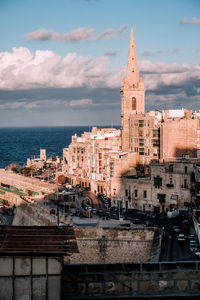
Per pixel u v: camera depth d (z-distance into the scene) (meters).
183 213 136.50
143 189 151.50
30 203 140.62
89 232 87.19
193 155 170.50
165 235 98.75
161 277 48.97
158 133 176.00
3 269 43.56
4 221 164.12
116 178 160.38
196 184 129.12
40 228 50.66
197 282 48.53
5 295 43.72
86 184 194.62
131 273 48.59
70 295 46.91
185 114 191.75
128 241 86.44
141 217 138.00
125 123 195.25
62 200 156.12
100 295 46.84
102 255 86.69
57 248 44.75
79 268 49.44
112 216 138.12
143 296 47.06
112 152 177.75
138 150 184.25
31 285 43.91
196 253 87.50
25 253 43.38
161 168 145.88
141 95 198.75
